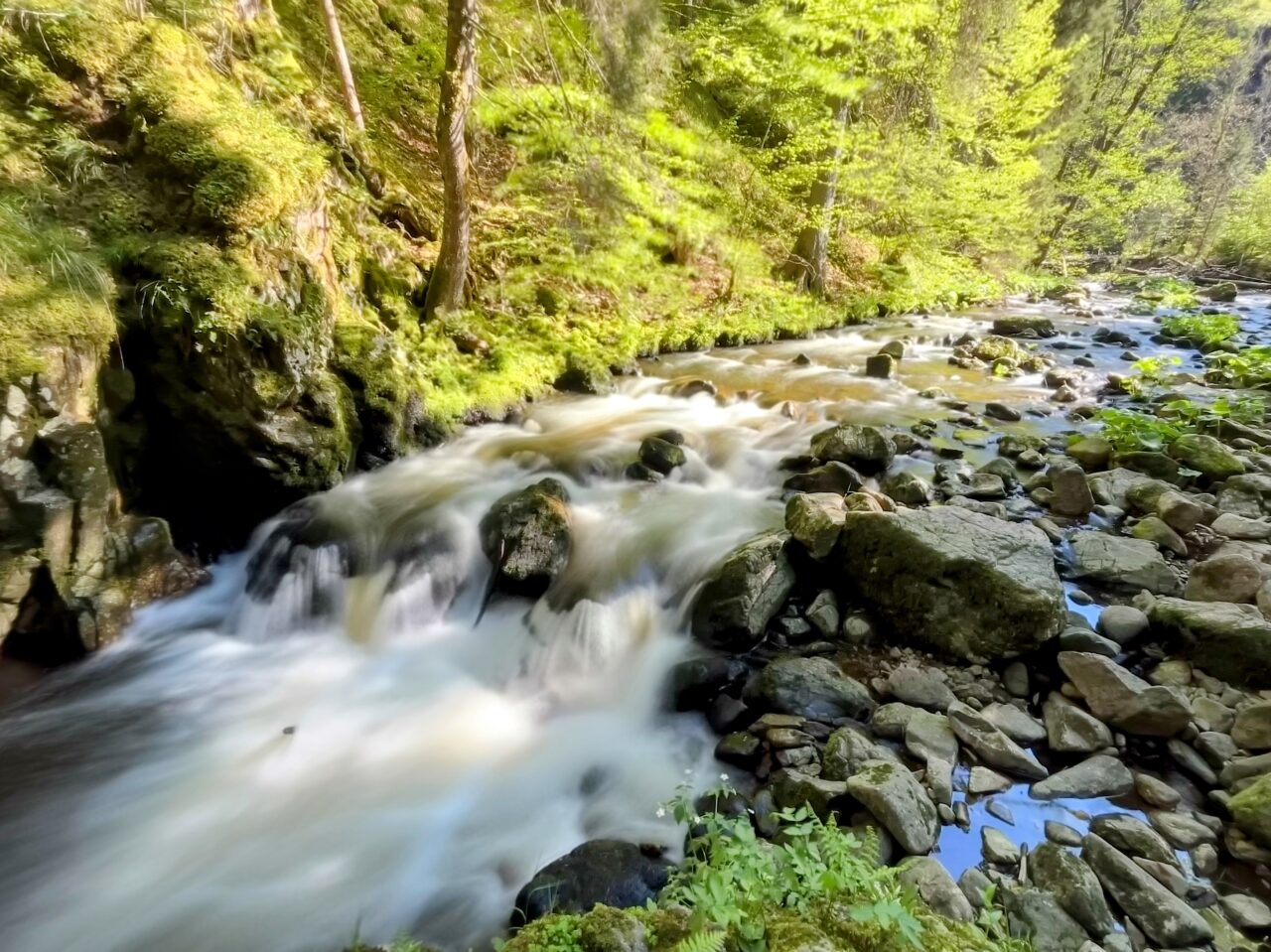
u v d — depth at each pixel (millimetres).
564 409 8305
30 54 5184
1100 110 20391
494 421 7680
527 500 5449
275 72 7547
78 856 3330
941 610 4383
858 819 3133
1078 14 19078
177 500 5363
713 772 3709
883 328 13805
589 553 5398
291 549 5285
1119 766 3490
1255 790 3148
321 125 7844
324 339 5941
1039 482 6539
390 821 3570
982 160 16750
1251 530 5445
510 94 8500
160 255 4863
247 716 4262
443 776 3861
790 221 13461
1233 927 2725
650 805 3539
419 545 5324
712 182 11727
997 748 3564
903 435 7547
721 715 4043
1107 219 21953
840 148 12016
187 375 4930
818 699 3951
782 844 3051
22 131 4980
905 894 2373
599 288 10750
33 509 4051
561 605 4969
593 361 9125
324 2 8023
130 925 3031
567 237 9500
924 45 13086
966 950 2166
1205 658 4074
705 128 11555
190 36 6285
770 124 12531
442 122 7168
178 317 4781
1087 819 3250
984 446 7613
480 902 3119
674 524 5762
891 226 15992
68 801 3607
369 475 6270
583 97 8484
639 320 10930
